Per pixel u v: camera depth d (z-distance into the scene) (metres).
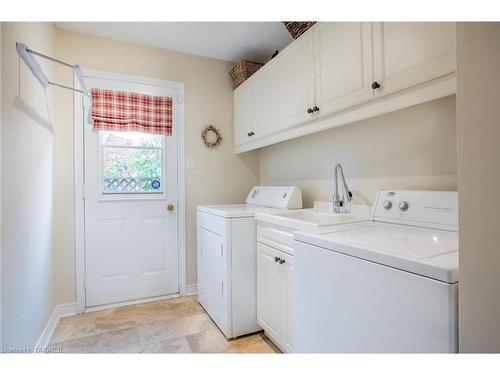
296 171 2.54
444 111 1.42
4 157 1.18
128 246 2.53
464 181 0.58
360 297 0.92
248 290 1.99
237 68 2.75
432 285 0.72
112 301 2.46
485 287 0.55
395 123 1.67
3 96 1.18
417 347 0.75
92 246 2.39
